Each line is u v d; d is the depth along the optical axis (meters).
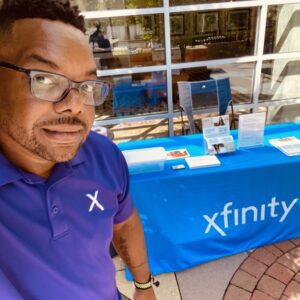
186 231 1.85
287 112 3.90
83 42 0.61
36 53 0.55
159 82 3.44
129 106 3.49
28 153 0.61
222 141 1.94
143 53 3.30
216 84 3.13
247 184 1.81
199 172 1.74
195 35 3.30
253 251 2.05
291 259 1.98
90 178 0.76
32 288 0.63
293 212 1.98
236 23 3.32
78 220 0.71
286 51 3.58
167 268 1.90
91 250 0.73
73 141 0.62
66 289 0.67
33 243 0.62
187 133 3.36
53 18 0.58
